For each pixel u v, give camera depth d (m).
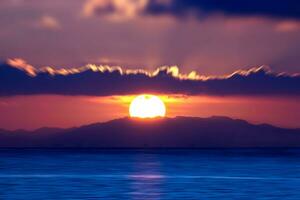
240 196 151.38
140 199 144.62
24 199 145.12
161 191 161.38
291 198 148.00
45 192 158.62
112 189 166.00
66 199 144.62
